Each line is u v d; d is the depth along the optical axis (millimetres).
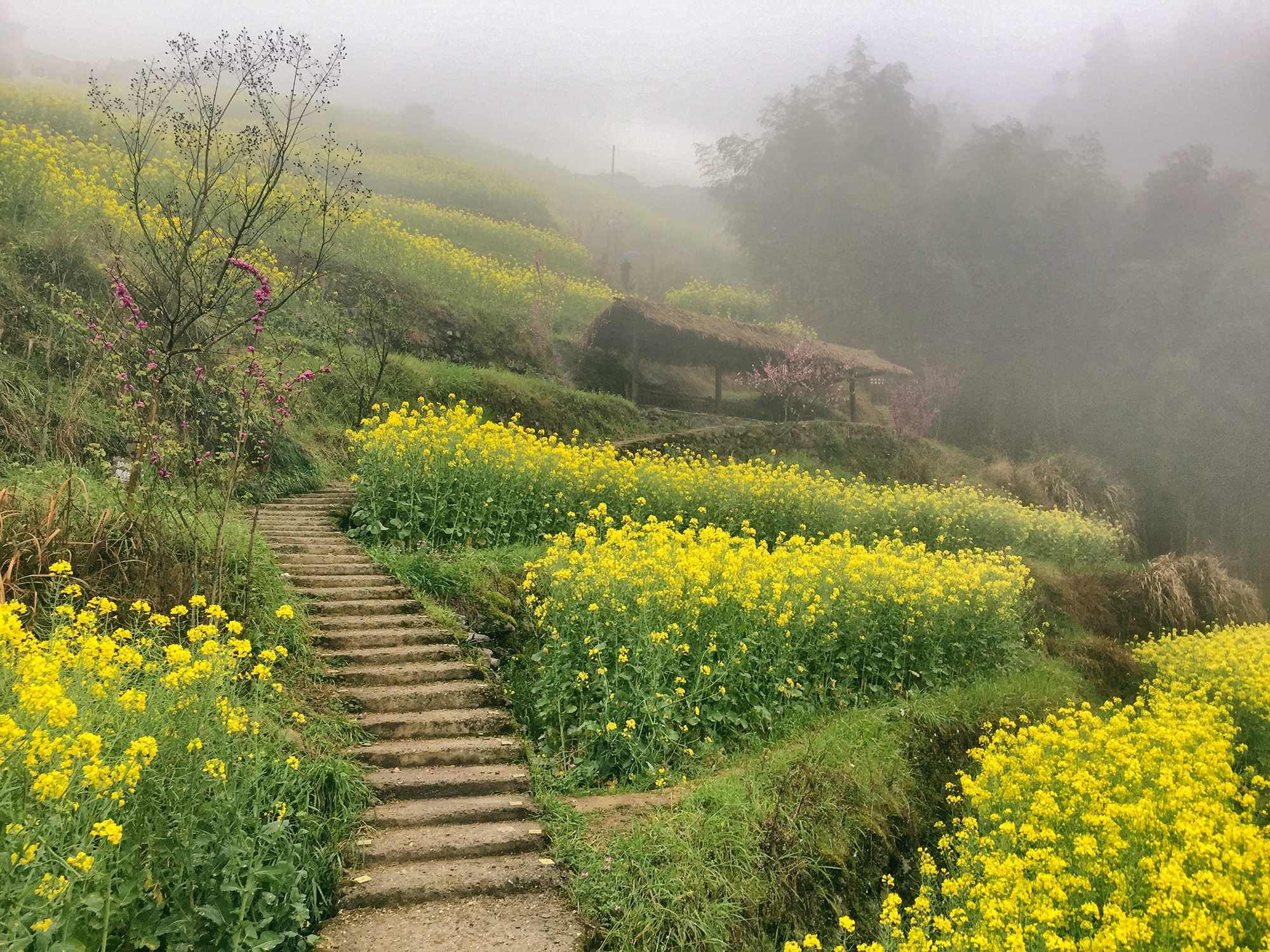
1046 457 26328
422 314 16844
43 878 2656
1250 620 15750
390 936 3715
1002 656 9523
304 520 8586
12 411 6883
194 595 5285
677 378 23594
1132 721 8234
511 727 5668
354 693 5504
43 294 8820
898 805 5793
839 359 23078
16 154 11016
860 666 7773
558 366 19531
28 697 2961
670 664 6270
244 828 3637
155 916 3062
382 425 9438
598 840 4543
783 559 8148
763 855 4547
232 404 7074
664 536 7824
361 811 4504
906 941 4309
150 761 3240
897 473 21156
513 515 9273
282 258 15422
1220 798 5766
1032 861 4270
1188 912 3635
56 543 5020
